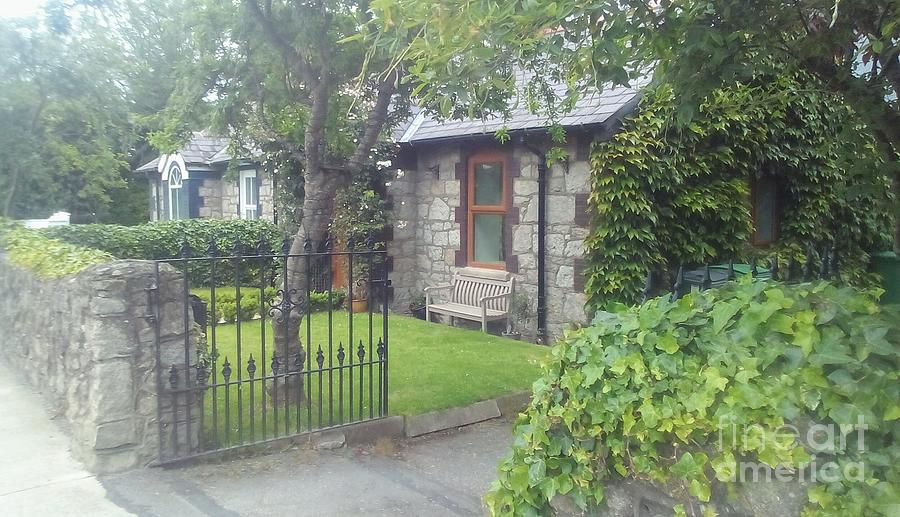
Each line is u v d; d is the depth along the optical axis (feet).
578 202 29.32
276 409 16.25
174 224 44.52
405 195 38.22
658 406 7.77
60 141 44.01
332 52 18.19
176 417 14.84
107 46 41.63
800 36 15.07
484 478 15.52
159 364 14.60
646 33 12.67
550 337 30.71
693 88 13.57
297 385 17.02
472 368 23.47
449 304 35.29
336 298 36.70
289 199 38.88
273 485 14.47
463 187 35.45
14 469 14.44
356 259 36.83
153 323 14.61
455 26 10.34
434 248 37.60
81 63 39.37
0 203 39.34
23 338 22.03
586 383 8.49
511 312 32.12
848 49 14.73
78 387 15.55
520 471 9.07
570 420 8.63
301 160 19.48
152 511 12.82
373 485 14.82
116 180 59.72
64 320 17.06
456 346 27.09
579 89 14.83
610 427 8.25
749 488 7.20
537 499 9.04
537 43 11.84
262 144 26.07
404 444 17.63
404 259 38.52
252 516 12.98
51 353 18.62
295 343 19.02
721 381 7.32
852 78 13.29
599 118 26.84
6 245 25.03
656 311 8.48
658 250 28.02
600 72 11.90
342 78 19.20
